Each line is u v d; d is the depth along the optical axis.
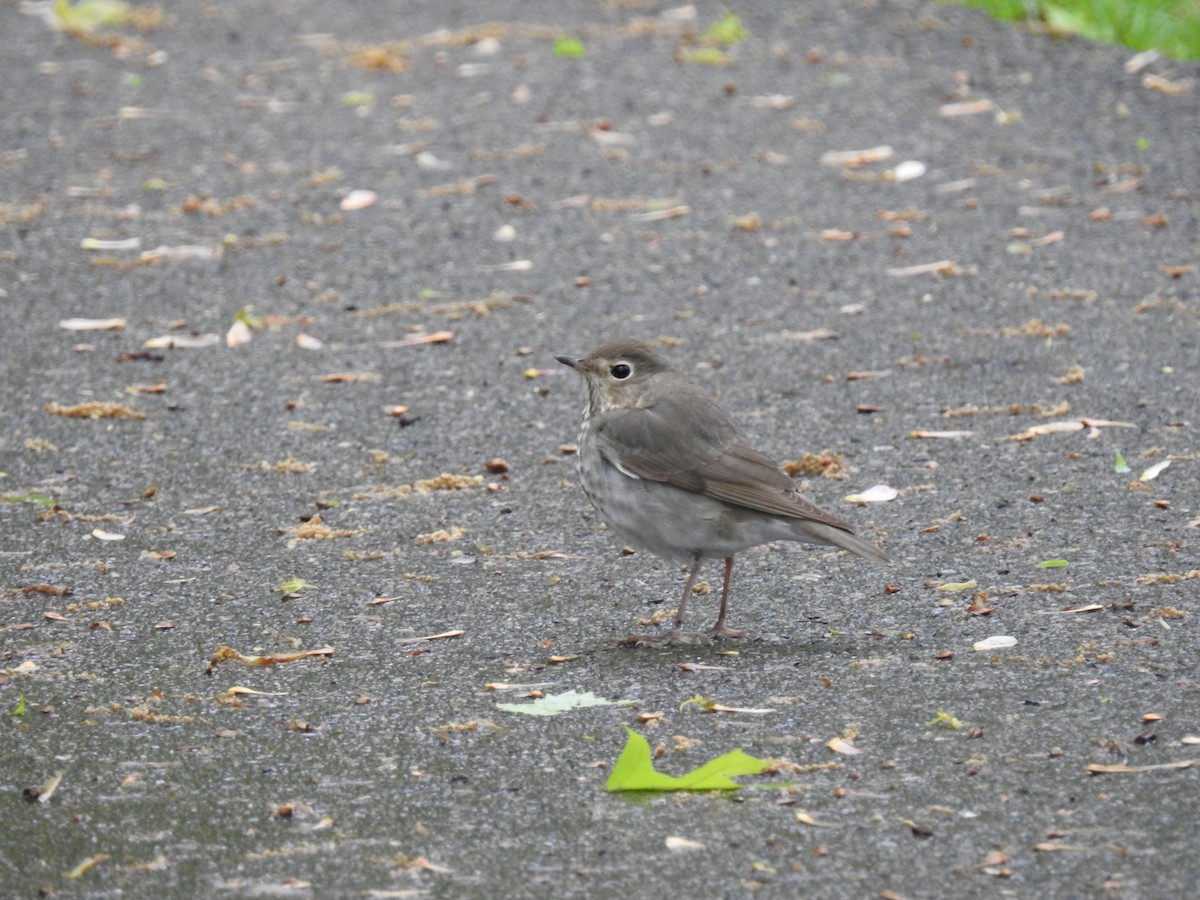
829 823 7.24
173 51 23.95
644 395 9.88
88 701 8.81
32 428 13.20
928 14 23.64
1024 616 9.58
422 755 8.09
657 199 18.25
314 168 19.38
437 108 21.22
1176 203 17.42
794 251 16.80
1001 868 6.81
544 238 17.38
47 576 10.66
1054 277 15.80
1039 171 18.48
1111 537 10.71
